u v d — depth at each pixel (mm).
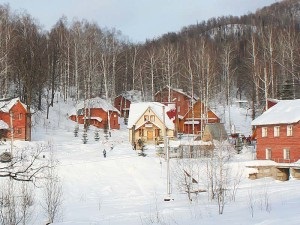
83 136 68188
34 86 75375
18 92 69500
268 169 49406
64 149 57719
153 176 45969
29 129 64188
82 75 93438
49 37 99125
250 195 28844
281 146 54531
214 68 93000
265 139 56750
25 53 73438
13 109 62438
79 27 99375
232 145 59969
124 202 35281
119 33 125062
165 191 41125
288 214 16250
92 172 45594
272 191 31859
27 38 80500
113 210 30266
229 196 30656
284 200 23453
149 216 23422
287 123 53250
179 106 91750
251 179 47906
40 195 32625
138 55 108312
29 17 102375
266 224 14039
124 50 109125
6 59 62438
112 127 86500
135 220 23109
